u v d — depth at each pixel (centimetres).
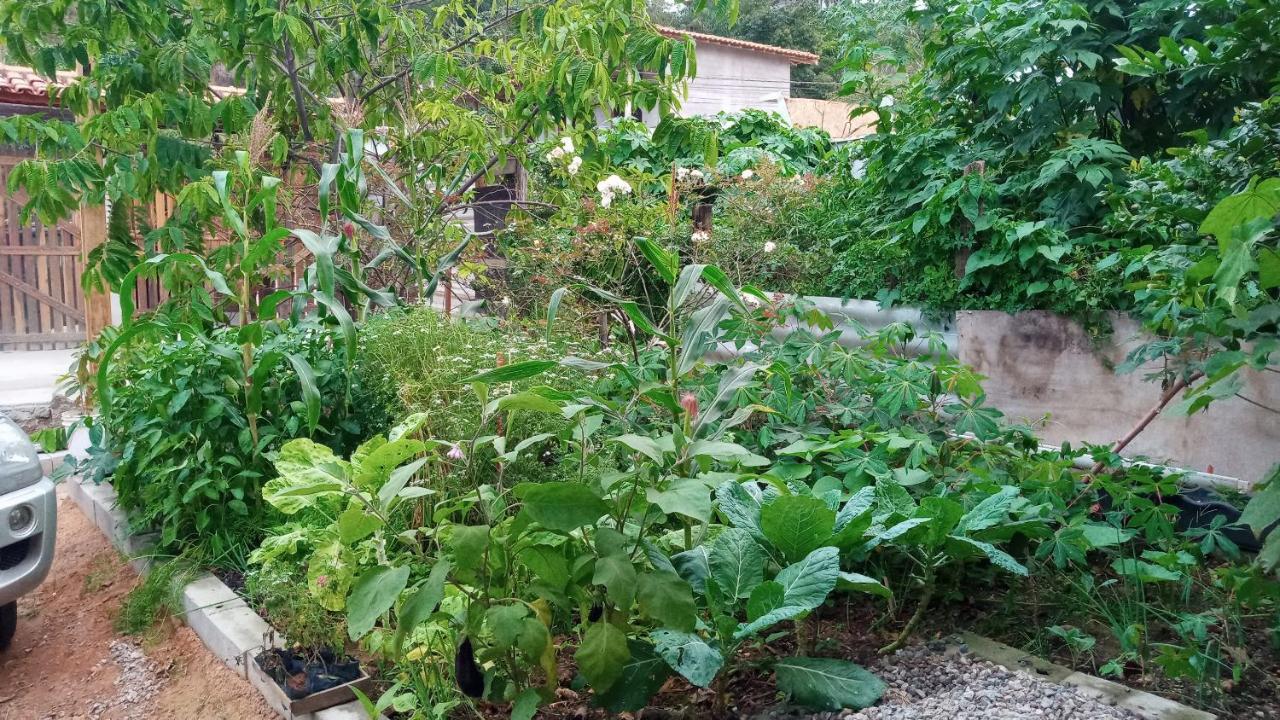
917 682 236
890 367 375
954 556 275
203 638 340
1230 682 241
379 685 272
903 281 559
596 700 221
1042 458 347
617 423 345
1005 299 496
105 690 323
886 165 585
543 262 559
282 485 289
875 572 295
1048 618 282
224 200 370
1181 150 336
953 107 562
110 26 513
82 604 394
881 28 620
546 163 700
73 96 536
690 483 217
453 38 683
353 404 402
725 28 1647
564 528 214
